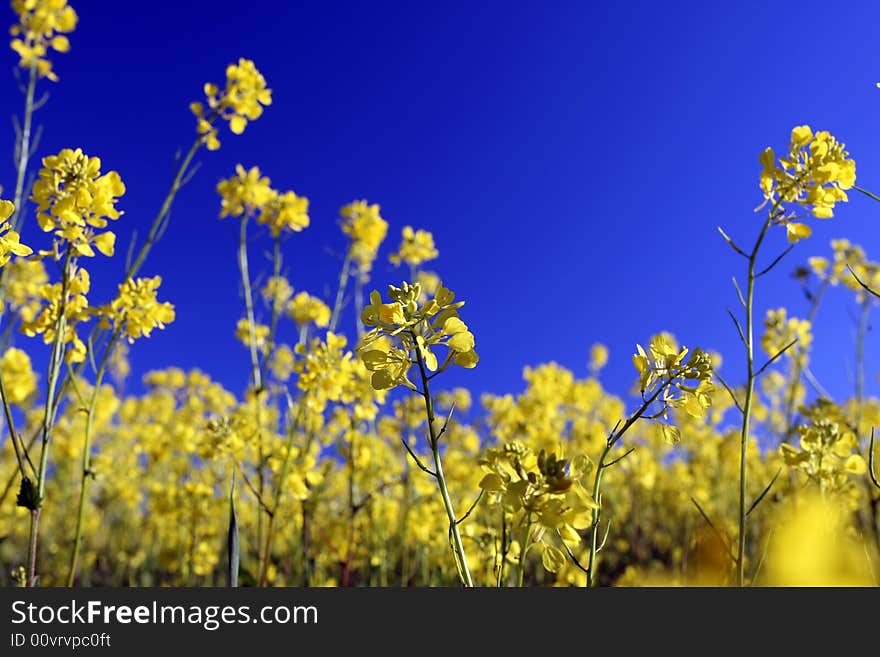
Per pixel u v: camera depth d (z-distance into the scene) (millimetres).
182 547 4527
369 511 4344
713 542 1771
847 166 1982
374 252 4504
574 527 1478
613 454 5004
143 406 6848
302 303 3945
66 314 2607
